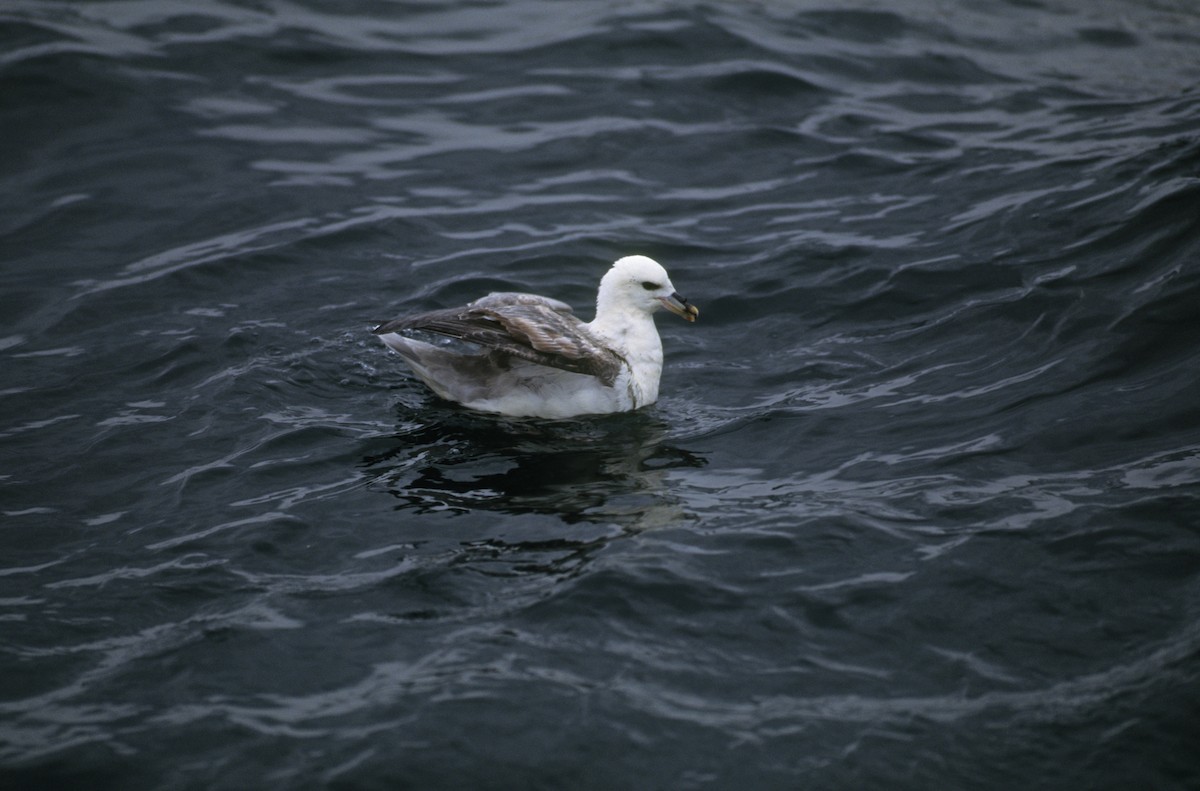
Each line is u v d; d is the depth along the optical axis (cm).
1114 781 878
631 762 891
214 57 2423
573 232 1908
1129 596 1057
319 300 1706
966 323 1609
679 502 1236
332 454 1337
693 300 1736
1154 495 1190
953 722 930
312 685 964
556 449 1355
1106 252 1692
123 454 1338
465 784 870
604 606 1052
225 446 1352
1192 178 1820
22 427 1394
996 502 1206
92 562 1141
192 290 1733
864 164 2105
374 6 2684
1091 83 2378
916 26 2636
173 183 2034
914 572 1100
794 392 1491
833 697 957
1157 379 1408
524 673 972
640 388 1452
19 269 1788
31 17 2467
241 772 877
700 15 2623
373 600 1070
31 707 942
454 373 1424
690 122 2261
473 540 1166
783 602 1062
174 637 1024
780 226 1922
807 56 2481
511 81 2406
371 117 2277
